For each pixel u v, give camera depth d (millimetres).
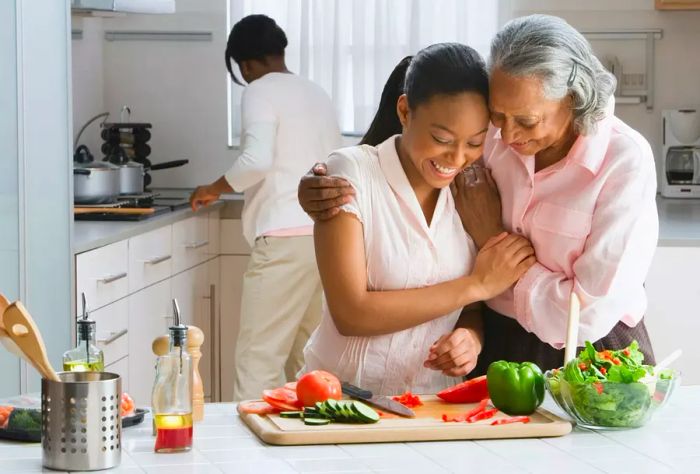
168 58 5594
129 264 4117
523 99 2072
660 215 4629
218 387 5250
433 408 2070
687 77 5418
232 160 5602
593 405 1948
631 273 2285
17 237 3500
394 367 2354
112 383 1761
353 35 5418
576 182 2299
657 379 1977
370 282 2314
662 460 1803
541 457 1814
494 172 2402
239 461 1789
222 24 5547
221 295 5258
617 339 2475
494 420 1966
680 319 3959
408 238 2281
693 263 3943
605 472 1735
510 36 2098
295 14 5445
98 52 5590
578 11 5426
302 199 2254
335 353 2369
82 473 1736
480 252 2334
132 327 4164
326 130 4586
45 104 3625
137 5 4887
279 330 4570
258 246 4551
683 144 5262
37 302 3580
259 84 4504
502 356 2484
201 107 5598
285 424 1938
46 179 3609
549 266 2354
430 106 2096
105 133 5270
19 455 1846
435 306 2262
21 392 3521
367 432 1893
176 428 1839
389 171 2273
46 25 3623
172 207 4664
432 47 2162
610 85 2168
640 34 5398
